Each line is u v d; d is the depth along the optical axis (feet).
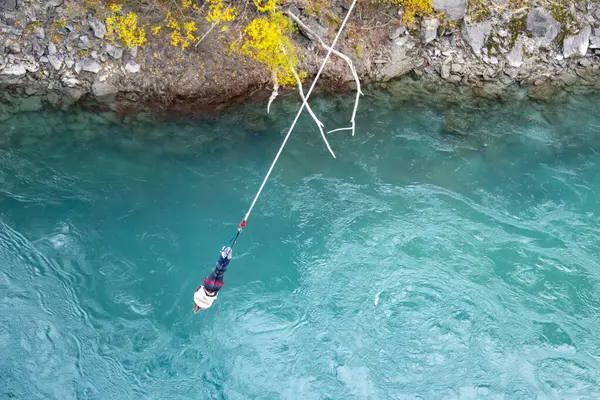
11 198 37.42
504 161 43.80
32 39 44.50
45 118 42.68
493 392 29.84
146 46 45.75
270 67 42.91
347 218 38.50
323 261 35.76
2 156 39.88
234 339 31.53
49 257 34.53
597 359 31.42
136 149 41.81
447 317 32.96
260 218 38.24
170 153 41.86
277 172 41.32
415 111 47.39
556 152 45.09
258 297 33.53
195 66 46.16
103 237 36.06
